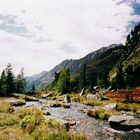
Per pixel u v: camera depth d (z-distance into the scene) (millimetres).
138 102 50312
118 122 22984
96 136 19344
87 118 28156
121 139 18906
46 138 14641
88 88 89438
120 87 87312
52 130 16734
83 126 22953
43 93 95062
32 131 16469
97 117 29125
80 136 16125
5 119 19719
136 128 22703
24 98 59906
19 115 21609
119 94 63875
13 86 84938
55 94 87375
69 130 19984
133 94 61344
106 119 27672
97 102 47219
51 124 18562
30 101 54906
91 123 24938
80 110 36062
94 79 115125
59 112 32594
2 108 26703
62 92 88625
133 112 36469
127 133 21266
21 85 99500
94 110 31312
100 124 24656
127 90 71125
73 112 33312
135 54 168375
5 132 15922
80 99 57406
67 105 40312
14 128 17234
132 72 99188
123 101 50969
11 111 25688
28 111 23625
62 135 15445
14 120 19594
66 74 91250
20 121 18312
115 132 21438
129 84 86062
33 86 96688
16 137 14867
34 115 20641
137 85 88188
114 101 51438
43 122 18641
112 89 88000
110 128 22844
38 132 15500
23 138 14672
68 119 26188
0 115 21469
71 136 15828
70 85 92062
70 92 90250
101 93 70562
